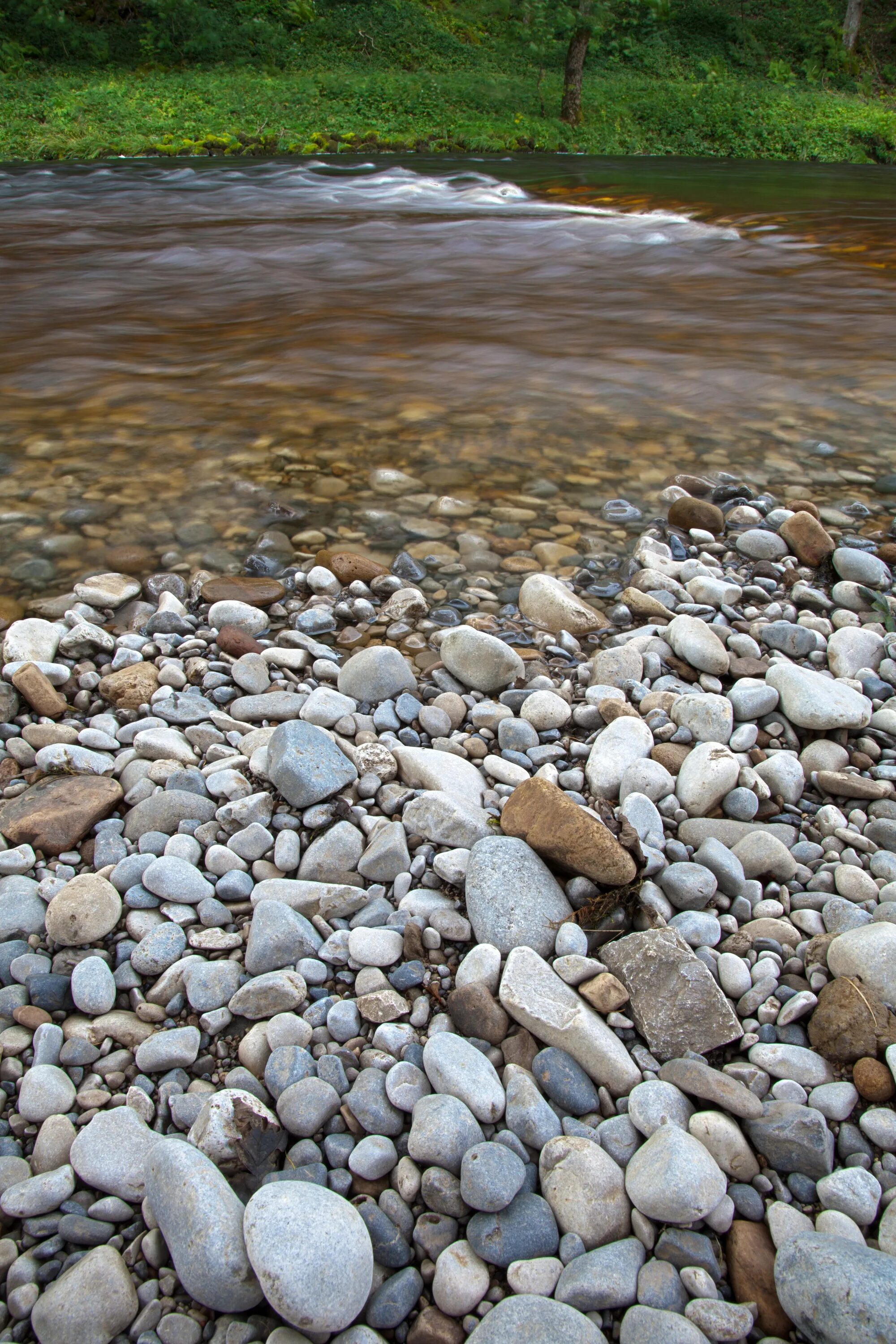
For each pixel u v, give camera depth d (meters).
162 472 4.04
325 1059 1.78
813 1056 1.81
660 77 25.31
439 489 3.98
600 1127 1.69
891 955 1.89
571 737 2.67
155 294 7.11
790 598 3.41
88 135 17.66
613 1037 1.82
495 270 8.11
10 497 3.81
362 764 2.43
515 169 15.43
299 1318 1.37
